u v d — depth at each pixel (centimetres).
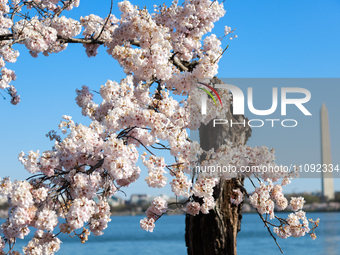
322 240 4091
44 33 498
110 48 537
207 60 461
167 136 415
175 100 456
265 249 3719
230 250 510
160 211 484
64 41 543
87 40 546
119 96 477
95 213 429
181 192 410
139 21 462
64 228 423
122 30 521
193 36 589
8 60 570
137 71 462
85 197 408
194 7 551
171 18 562
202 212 489
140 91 503
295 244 3934
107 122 415
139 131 448
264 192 465
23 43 507
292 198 482
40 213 386
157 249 4034
